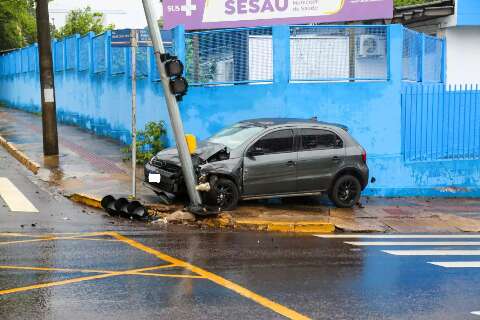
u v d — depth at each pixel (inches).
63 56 1222.3
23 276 341.7
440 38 875.4
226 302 299.6
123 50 916.6
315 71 728.3
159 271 358.6
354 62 736.3
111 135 976.3
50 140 813.9
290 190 602.5
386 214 625.3
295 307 294.7
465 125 781.3
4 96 1685.5
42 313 277.3
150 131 764.0
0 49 1728.6
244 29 724.7
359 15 830.5
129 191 639.1
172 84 540.7
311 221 559.2
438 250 457.7
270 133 597.6
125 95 906.7
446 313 293.3
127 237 466.6
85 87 1096.2
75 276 343.3
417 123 757.3
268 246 451.2
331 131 622.8
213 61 731.4
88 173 722.2
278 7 840.9
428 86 763.4
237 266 378.0
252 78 727.7
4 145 917.8
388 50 738.8
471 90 783.7
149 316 275.1
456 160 770.2
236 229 531.2
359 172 628.7
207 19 849.5
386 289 333.7
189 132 735.7
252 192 587.5
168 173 571.8
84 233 477.1
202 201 568.7
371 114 737.0
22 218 526.3
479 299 319.0
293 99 721.6
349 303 304.7
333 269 378.9
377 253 438.6
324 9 835.4
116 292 312.7
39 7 802.2
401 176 748.6
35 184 677.3
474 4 901.2
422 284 347.6
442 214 640.4
